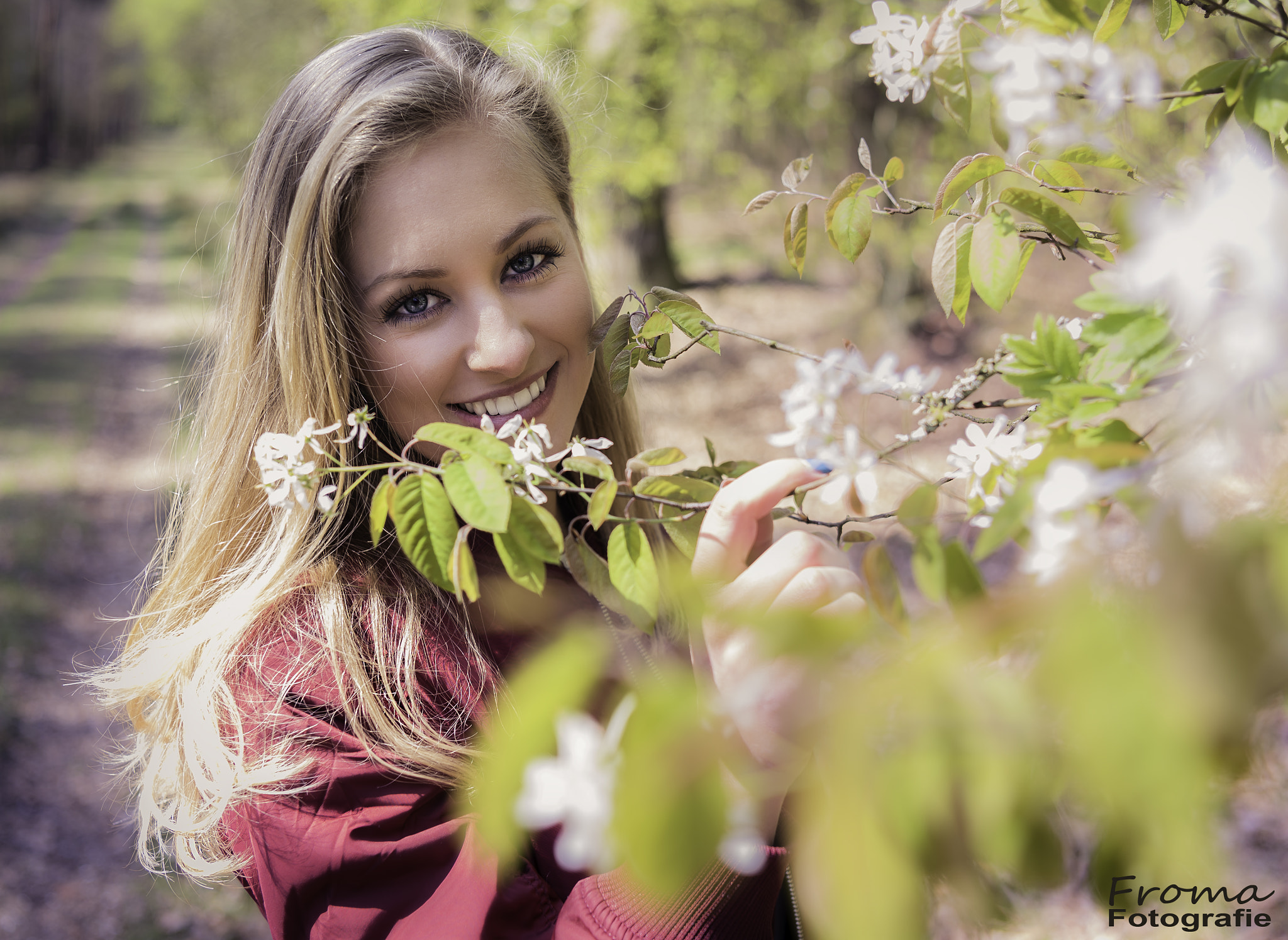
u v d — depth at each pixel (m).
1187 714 0.25
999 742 0.26
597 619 1.14
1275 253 0.31
